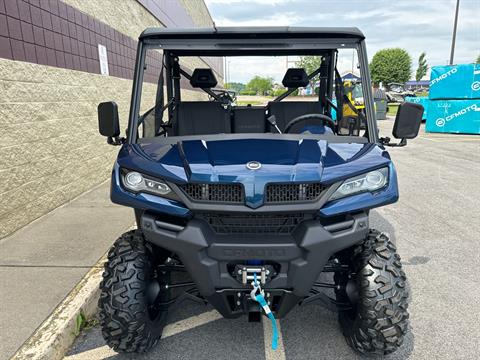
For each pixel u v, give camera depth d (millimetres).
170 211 2199
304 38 2756
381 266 2363
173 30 2734
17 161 4414
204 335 2854
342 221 2264
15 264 3588
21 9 4543
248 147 2504
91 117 6371
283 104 3475
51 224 4633
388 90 40250
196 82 3561
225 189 2166
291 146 2521
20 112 4480
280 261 2174
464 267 3898
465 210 5715
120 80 7723
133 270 2404
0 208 4133
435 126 15797
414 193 6625
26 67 4605
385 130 15539
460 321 2994
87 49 6289
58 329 2666
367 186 2264
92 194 6004
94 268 3508
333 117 3643
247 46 2773
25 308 2902
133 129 2744
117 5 7711
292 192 2164
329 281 3566
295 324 2967
